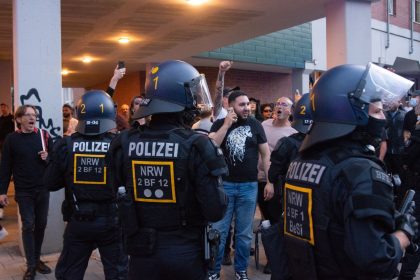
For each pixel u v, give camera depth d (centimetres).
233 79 1534
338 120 206
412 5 1858
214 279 455
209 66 1477
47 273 516
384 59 1742
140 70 1528
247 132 471
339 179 196
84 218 359
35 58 579
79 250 368
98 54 1227
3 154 505
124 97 1683
